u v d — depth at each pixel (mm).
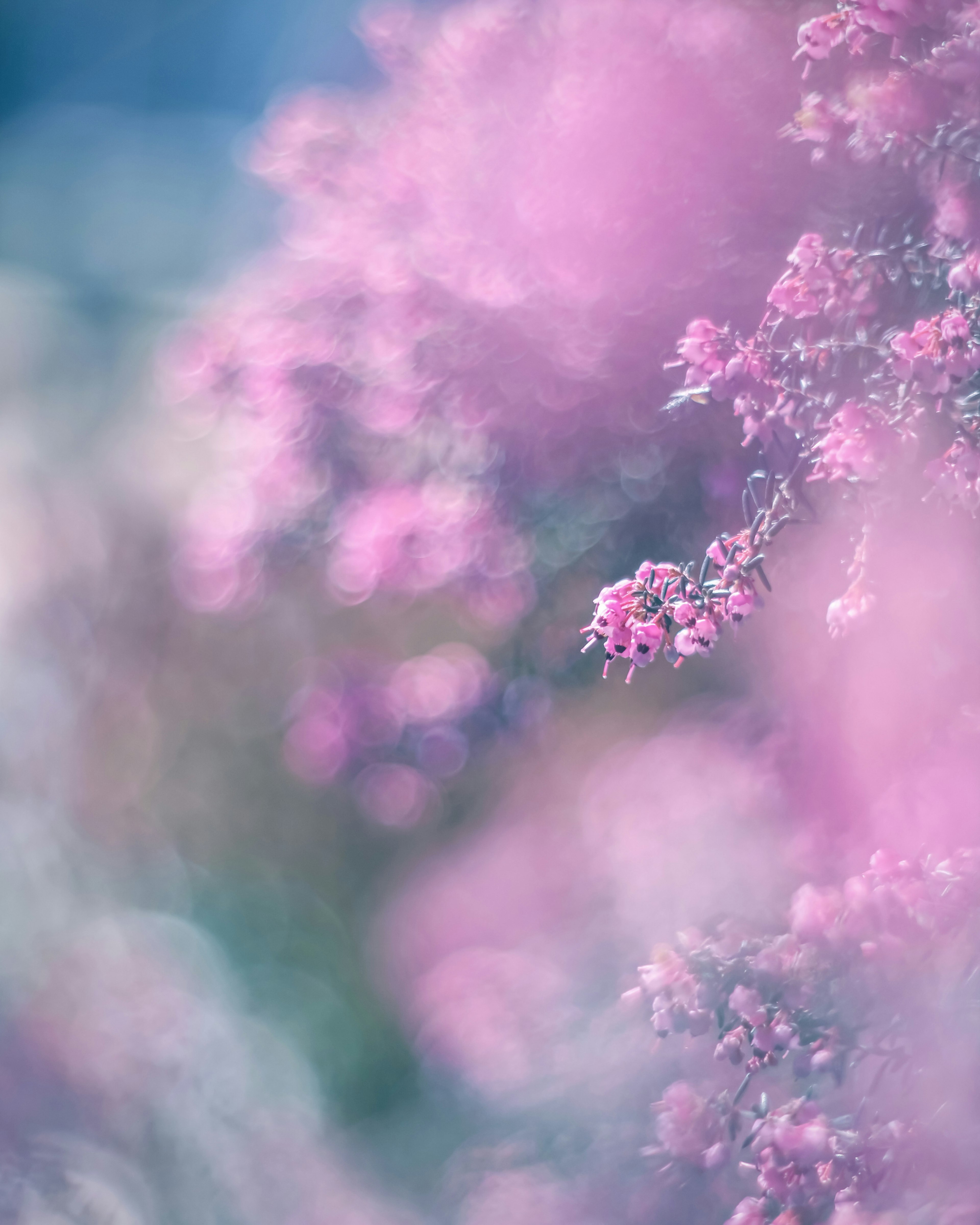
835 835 500
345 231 546
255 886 667
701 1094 500
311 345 542
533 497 535
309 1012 610
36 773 662
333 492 550
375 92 570
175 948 600
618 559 531
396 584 542
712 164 505
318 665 619
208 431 628
